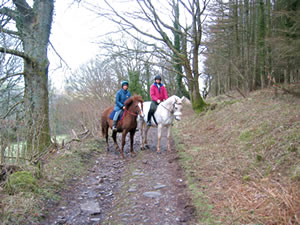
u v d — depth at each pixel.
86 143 8.66
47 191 4.46
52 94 7.88
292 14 9.02
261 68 12.42
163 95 8.24
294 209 3.14
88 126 11.26
